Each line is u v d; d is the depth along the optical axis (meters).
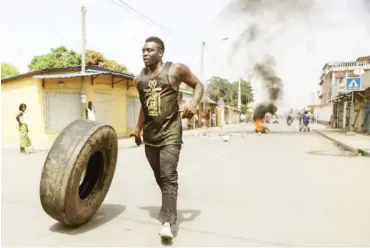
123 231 3.68
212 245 3.30
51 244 3.30
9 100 16.61
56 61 29.14
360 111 24.47
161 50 3.50
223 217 4.21
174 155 3.46
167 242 3.36
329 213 4.40
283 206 4.73
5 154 10.94
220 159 9.89
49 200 3.42
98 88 17.12
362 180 6.66
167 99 3.43
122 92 19.41
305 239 3.49
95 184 4.11
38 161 9.28
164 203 3.43
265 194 5.44
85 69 16.47
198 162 9.23
